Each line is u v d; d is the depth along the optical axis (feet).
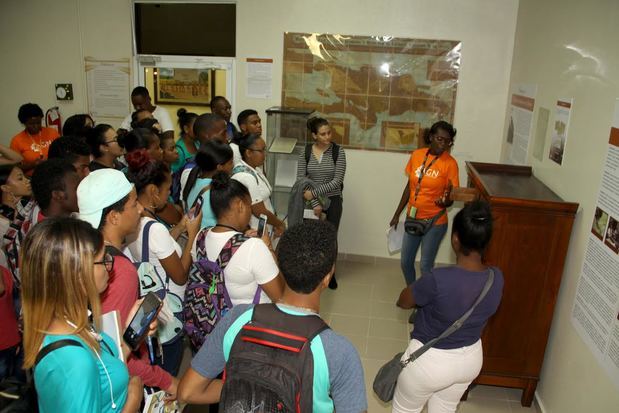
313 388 3.75
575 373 7.87
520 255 8.75
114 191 5.53
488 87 14.40
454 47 14.30
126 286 5.37
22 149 13.34
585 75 8.47
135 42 15.60
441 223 11.97
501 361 9.29
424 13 14.21
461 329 6.42
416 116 14.96
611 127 7.23
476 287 6.25
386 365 7.03
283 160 13.97
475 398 9.74
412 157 12.16
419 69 14.61
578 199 8.34
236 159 10.74
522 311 9.00
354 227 16.06
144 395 5.48
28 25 15.88
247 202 6.72
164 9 15.30
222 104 13.98
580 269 8.03
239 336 3.90
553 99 10.07
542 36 11.28
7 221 8.17
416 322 6.92
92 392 3.85
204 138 10.43
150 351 6.25
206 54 15.49
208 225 8.09
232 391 3.67
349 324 12.36
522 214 8.59
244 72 15.38
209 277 6.57
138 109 14.25
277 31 14.92
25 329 4.00
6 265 7.61
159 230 6.69
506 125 14.16
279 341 3.78
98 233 4.29
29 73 16.28
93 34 15.74
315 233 4.09
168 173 7.45
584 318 7.70
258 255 6.36
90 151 9.09
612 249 6.91
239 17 14.92
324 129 12.83
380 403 9.47
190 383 4.33
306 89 15.24
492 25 13.98
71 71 16.12
